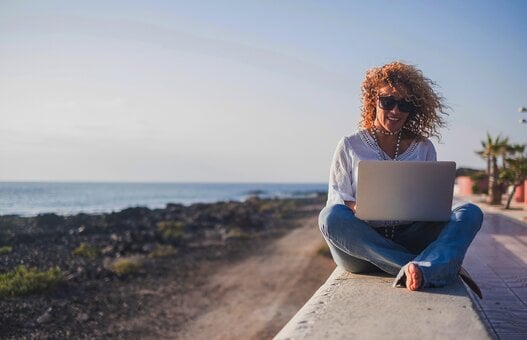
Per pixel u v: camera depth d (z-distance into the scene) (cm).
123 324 1143
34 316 1132
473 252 576
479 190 2425
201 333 1128
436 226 287
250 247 2570
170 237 2680
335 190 307
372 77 312
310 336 183
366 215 281
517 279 417
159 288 1520
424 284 245
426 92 308
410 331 185
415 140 314
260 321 1241
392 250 275
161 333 1107
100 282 1527
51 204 8381
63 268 1712
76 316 1162
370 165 275
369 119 323
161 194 14188
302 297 1509
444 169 271
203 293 1506
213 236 2978
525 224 922
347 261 297
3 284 1316
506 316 305
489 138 1856
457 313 206
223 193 15375
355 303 226
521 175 1596
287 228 3675
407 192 276
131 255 2088
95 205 8175
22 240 2512
